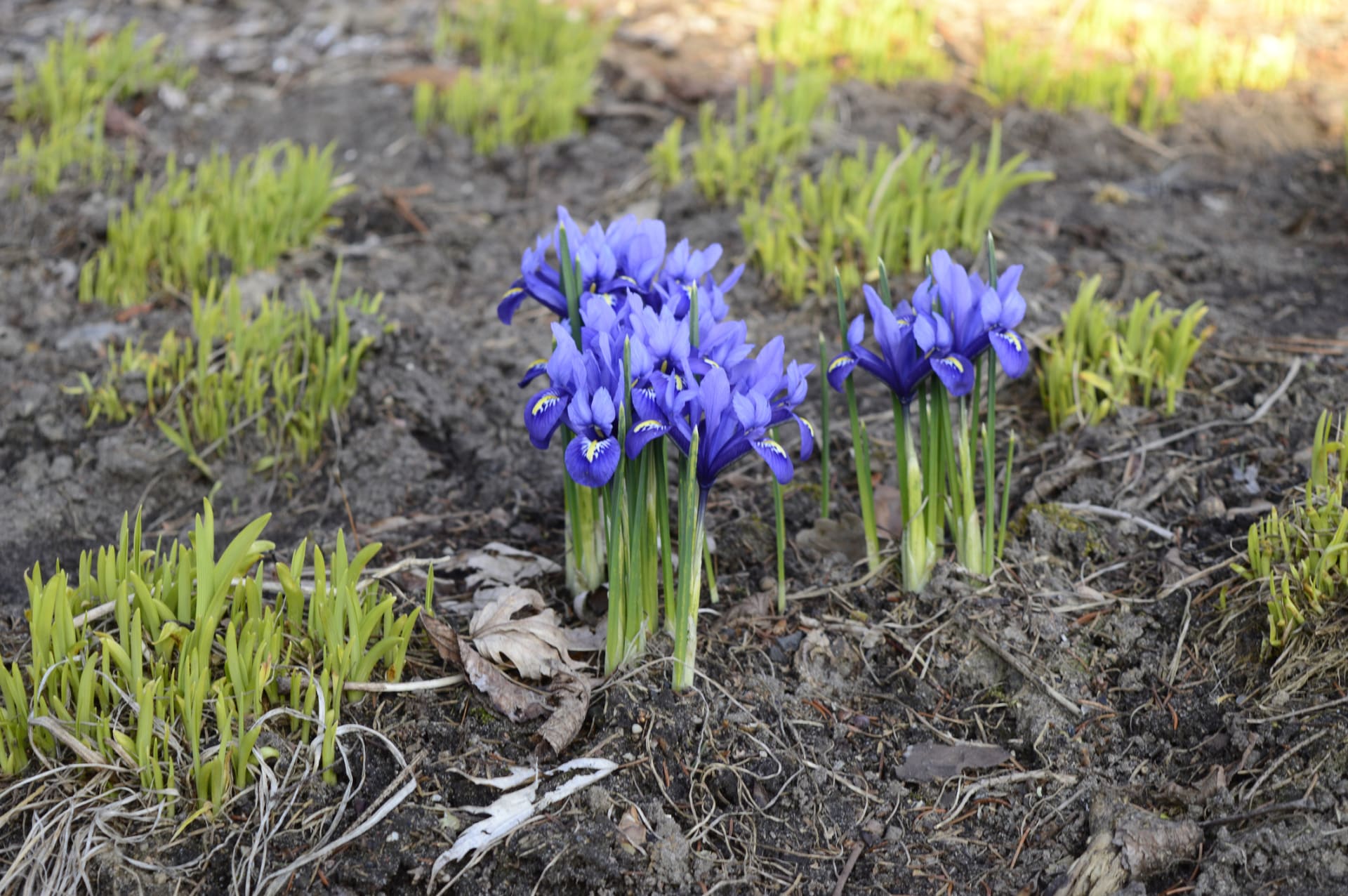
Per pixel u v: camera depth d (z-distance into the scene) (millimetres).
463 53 1694
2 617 1001
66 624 927
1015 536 1053
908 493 1009
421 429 1154
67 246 1286
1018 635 995
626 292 981
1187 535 1049
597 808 925
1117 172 1400
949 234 1247
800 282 1237
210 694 933
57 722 912
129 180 1363
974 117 1485
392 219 1345
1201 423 1113
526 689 963
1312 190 1366
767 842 931
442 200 1377
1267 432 1107
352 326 1162
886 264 1236
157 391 1139
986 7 1853
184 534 1096
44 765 916
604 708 961
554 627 984
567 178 1404
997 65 1536
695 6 1821
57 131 1394
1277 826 906
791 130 1367
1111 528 1053
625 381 917
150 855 901
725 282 998
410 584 1034
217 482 1112
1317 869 895
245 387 1129
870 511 1024
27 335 1209
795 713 975
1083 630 1001
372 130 1484
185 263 1230
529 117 1470
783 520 1032
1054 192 1364
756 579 1045
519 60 1645
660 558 1029
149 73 1543
